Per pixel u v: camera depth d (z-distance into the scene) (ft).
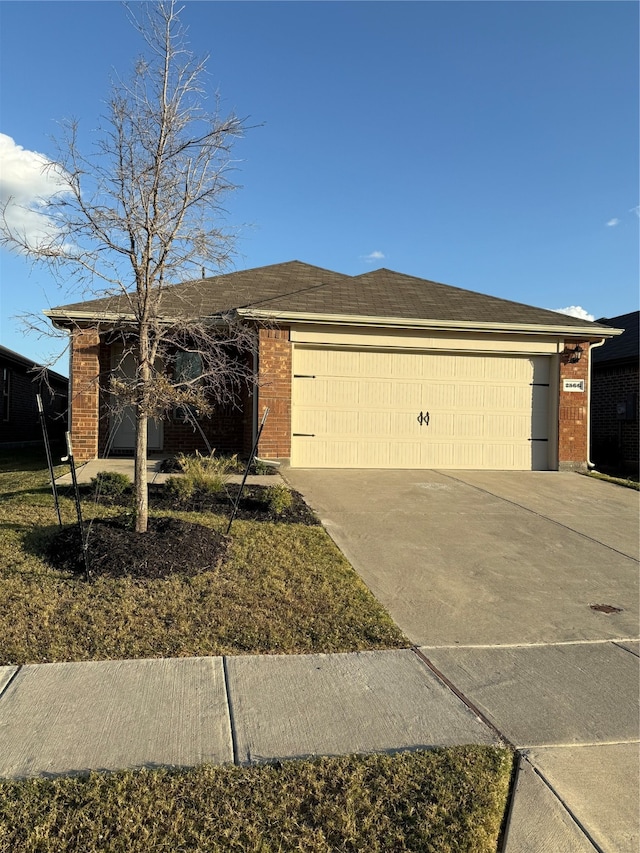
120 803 9.33
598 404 58.49
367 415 40.42
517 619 18.01
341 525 26.37
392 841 8.95
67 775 9.96
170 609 16.58
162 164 20.35
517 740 11.69
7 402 65.00
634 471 53.06
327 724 11.86
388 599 18.97
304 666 14.32
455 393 41.60
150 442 44.01
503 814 9.68
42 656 14.02
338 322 38.93
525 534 26.76
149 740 11.02
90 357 38.58
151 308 21.21
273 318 37.96
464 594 19.76
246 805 9.46
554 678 14.38
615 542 26.35
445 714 12.48
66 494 27.76
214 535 21.97
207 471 30.19
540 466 42.88
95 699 12.37
